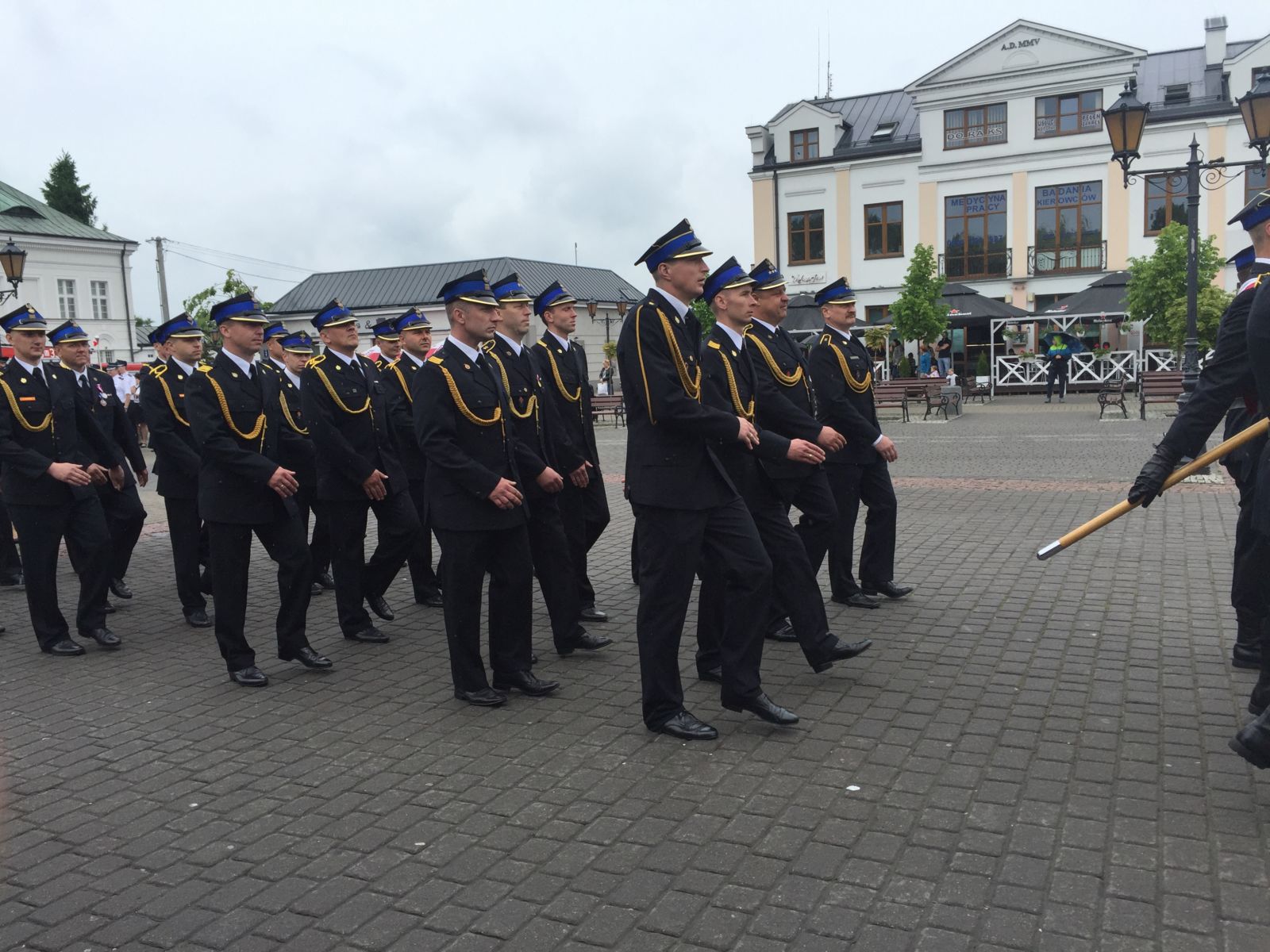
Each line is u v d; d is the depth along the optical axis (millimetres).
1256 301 3863
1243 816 3818
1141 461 14297
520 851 3781
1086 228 34500
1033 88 34344
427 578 7777
